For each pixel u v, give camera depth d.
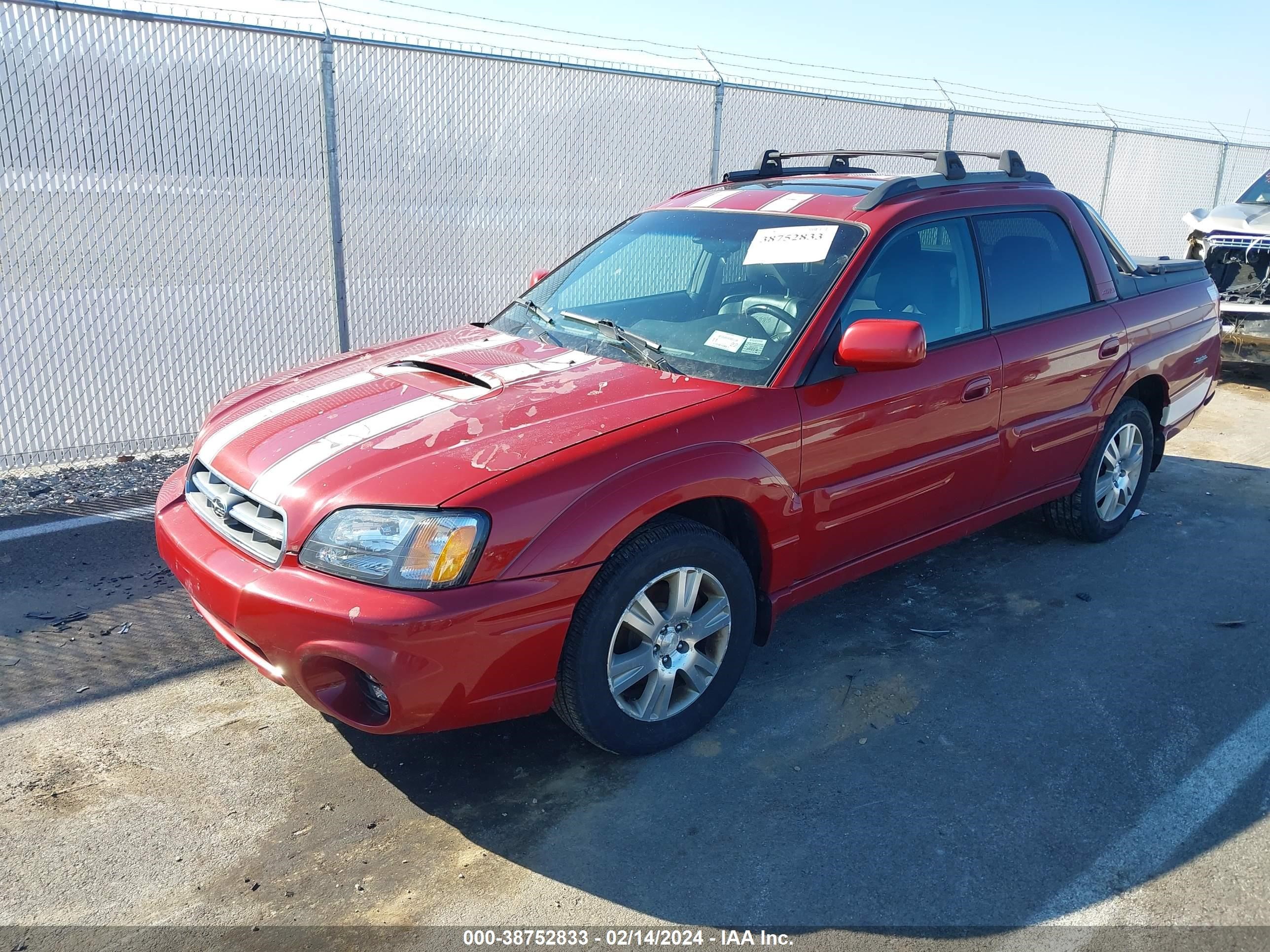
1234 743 3.21
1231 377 9.08
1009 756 3.13
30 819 2.77
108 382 5.45
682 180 7.70
